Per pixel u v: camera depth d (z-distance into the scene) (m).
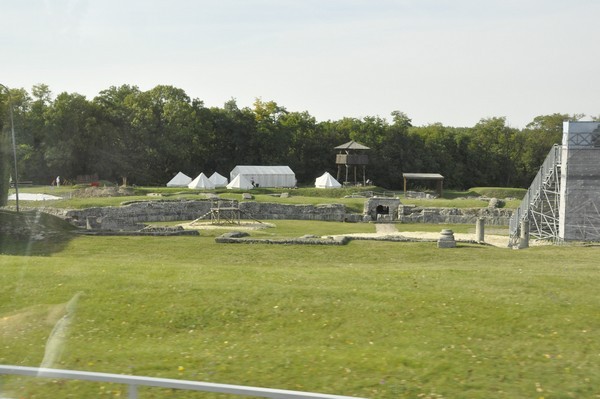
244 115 101.44
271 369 10.16
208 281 16.06
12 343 9.15
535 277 17.47
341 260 26.19
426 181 108.88
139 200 51.66
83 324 12.38
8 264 18.08
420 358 10.70
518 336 11.98
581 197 39.94
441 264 24.55
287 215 54.56
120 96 52.69
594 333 12.15
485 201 60.34
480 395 9.27
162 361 10.43
